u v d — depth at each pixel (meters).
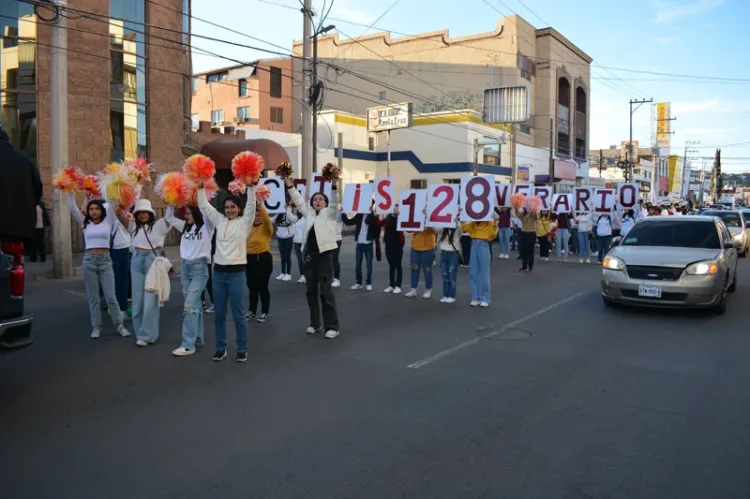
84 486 3.74
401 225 10.89
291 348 7.30
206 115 51.91
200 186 6.54
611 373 6.20
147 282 7.21
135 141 19.48
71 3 17.36
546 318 9.10
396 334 8.05
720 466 4.00
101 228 7.79
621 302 9.40
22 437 4.53
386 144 42.00
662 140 79.69
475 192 9.84
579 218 17.66
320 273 7.89
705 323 8.66
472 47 46.38
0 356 6.86
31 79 17.14
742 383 5.84
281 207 9.69
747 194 156.25
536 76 48.97
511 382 5.89
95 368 6.43
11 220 5.21
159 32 19.98
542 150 48.97
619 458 4.13
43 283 12.84
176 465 4.04
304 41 18.91
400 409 5.12
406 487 3.72
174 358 6.84
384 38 49.06
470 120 39.38
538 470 3.95
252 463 4.07
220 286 6.60
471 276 10.23
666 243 10.00
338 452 4.24
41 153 17.27
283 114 49.75
